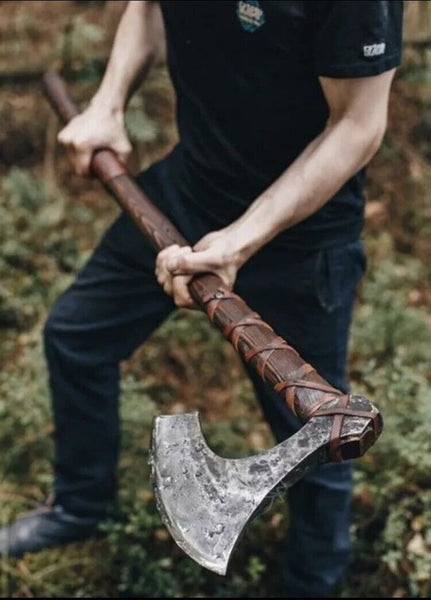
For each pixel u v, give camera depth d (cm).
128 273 279
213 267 231
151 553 317
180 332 385
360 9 215
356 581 311
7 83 459
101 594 309
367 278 411
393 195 446
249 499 179
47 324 290
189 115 261
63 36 457
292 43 229
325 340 270
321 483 280
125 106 287
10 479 338
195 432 191
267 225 233
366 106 226
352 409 182
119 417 304
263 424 358
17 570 312
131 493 325
